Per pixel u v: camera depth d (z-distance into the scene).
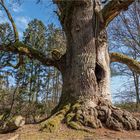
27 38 19.28
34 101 20.28
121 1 10.70
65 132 9.38
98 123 10.03
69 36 11.88
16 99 19.91
